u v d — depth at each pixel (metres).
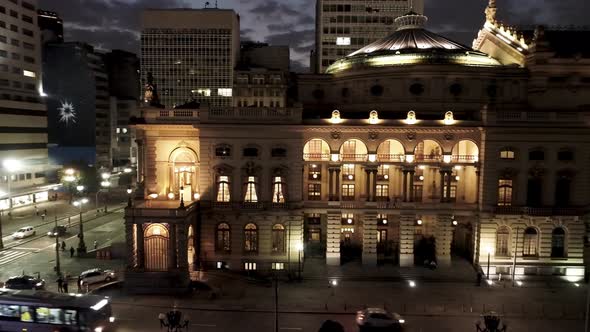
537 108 67.69
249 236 62.09
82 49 152.50
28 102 116.12
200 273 58.41
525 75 68.06
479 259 60.53
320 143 63.62
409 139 61.34
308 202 62.66
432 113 67.56
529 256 60.50
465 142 64.12
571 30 75.38
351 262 63.97
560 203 60.28
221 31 156.50
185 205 57.59
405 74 68.06
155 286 53.25
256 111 60.84
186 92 158.75
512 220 59.72
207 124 60.03
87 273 55.25
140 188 64.75
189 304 50.25
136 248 54.69
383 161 61.97
